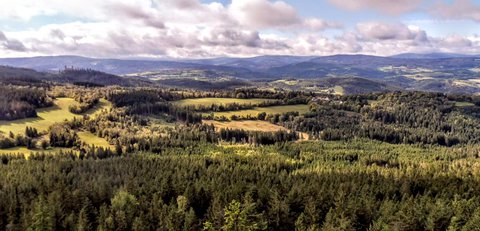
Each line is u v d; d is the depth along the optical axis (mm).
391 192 124812
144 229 93750
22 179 134000
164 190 123688
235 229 82312
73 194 113625
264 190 117875
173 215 97000
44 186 125875
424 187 133500
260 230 89438
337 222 92688
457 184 133250
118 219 96750
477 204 104812
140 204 110375
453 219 89125
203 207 118438
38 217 90125
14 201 109438
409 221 92500
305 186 125625
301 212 105750
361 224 99125
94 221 103312
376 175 147000
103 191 120625
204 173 152125
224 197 112688
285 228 99875
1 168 150250
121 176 148375
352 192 120625
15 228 93062
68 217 96938
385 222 95000
